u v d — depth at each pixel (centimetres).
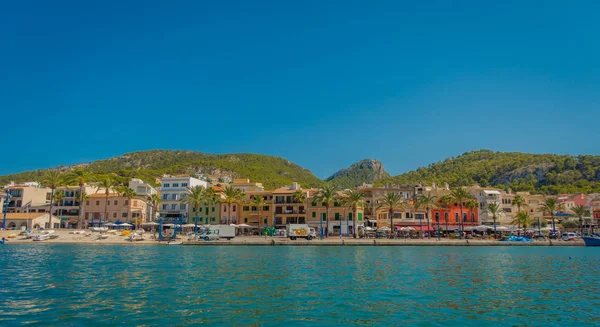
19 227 13350
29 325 2427
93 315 2667
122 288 3641
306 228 11050
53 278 4175
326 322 2586
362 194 12188
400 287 3869
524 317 2780
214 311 2817
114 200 14775
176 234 12281
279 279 4275
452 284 4072
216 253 7600
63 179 13588
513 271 5109
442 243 10506
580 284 4128
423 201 12769
